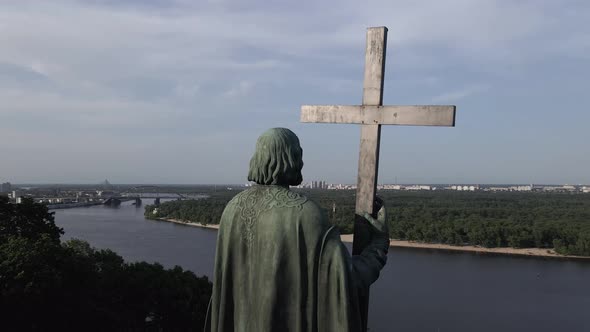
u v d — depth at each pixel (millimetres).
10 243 23328
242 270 5207
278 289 4926
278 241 4922
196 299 28828
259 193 5238
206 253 79938
